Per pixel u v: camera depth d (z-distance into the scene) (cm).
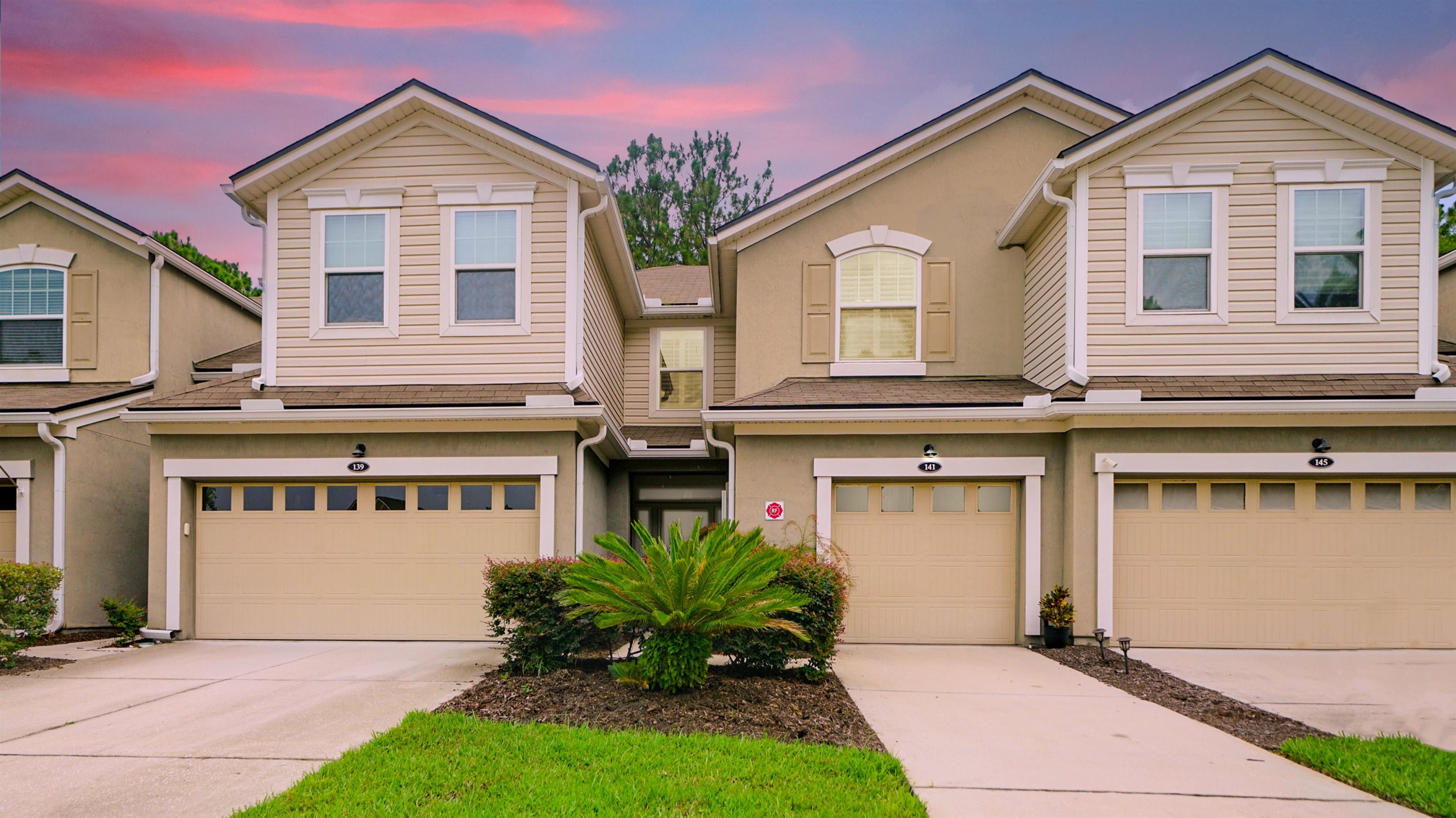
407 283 1065
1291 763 532
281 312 1067
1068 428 970
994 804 454
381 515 1008
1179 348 983
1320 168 977
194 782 477
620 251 1212
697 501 1419
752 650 731
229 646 962
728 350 1507
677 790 447
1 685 748
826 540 998
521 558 992
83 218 1226
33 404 1119
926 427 1004
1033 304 1135
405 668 809
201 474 1003
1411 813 447
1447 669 834
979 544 1016
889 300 1178
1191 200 994
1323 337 973
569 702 642
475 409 964
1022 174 1180
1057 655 908
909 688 743
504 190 1065
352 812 419
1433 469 928
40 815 431
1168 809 449
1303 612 950
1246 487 962
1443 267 1331
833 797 445
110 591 1169
